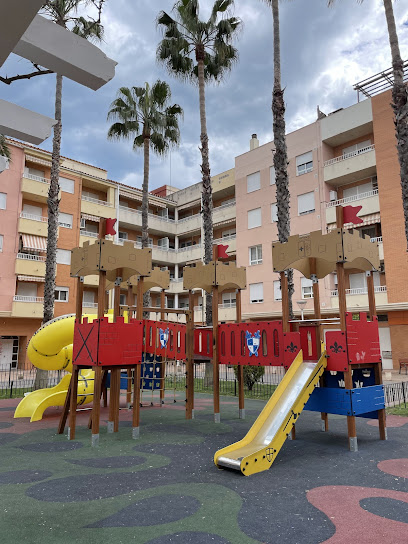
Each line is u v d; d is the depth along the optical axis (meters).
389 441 7.80
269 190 31.69
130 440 8.02
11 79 3.69
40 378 15.90
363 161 26.08
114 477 5.63
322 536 3.76
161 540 3.68
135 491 5.05
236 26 19.06
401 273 23.59
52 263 16.56
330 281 27.00
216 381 10.03
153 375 12.90
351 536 3.76
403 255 23.64
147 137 22.48
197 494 4.93
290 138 30.36
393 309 23.97
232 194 38.03
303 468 6.05
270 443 6.21
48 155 31.16
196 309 38.03
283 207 13.84
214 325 10.21
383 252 24.47
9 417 10.99
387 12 12.94
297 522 4.08
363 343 7.84
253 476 5.67
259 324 9.20
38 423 10.09
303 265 9.05
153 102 22.39
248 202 33.06
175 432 8.75
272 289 30.64
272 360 8.77
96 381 7.77
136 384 8.39
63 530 3.92
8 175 28.84
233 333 9.84
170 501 4.69
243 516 4.24
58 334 10.41
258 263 31.97
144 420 10.24
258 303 31.47
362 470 5.91
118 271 9.62
